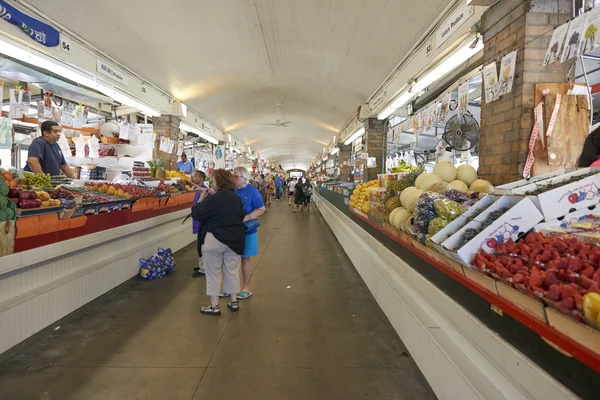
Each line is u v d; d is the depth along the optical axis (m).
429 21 5.86
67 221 3.67
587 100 3.43
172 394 2.49
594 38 2.49
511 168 3.76
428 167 11.79
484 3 4.07
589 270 1.49
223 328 3.60
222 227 3.89
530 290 1.52
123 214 4.96
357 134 15.46
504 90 3.78
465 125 5.11
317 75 11.02
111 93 8.15
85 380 2.64
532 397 1.50
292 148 40.28
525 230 2.10
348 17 6.79
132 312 3.99
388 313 3.68
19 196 3.20
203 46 8.51
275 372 2.79
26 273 3.16
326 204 13.45
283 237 9.26
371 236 5.11
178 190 7.81
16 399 2.41
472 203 2.70
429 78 6.57
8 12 4.86
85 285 3.97
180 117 11.92
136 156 9.42
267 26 7.70
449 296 2.40
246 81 12.05
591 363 1.20
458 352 2.06
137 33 7.21
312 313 4.02
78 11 5.96
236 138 23.62
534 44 3.55
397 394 2.51
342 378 2.71
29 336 3.13
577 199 2.15
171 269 5.59
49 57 5.86
